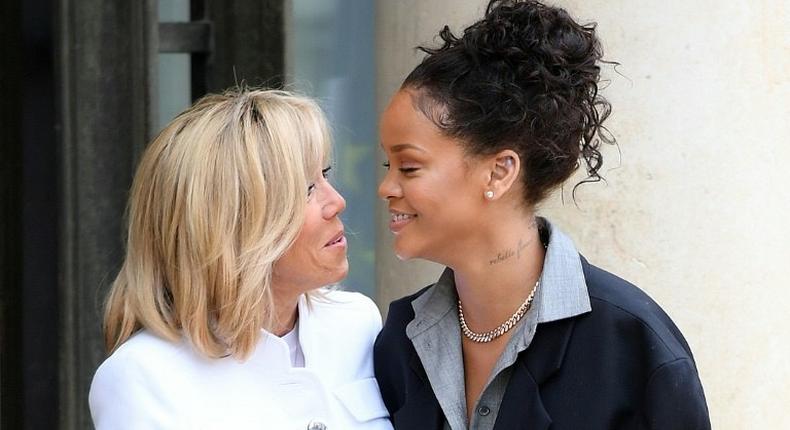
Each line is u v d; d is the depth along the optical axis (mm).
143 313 8031
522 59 7160
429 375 7840
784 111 10156
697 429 7176
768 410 10367
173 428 7824
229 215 7789
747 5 10016
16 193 14070
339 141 15078
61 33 13531
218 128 7875
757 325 10227
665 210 10070
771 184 10156
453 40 7480
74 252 13867
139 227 8133
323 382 8414
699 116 10023
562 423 7371
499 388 7609
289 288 8328
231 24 14227
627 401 7266
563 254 7504
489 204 7324
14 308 14188
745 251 10141
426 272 11422
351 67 15094
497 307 7605
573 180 10133
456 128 7176
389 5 11562
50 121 14125
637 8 10008
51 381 14453
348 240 15141
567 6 10094
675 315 10164
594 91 7457
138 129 13750
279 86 14305
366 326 9109
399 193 7410
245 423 8086
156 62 13773
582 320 7422
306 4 14883
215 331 8031
